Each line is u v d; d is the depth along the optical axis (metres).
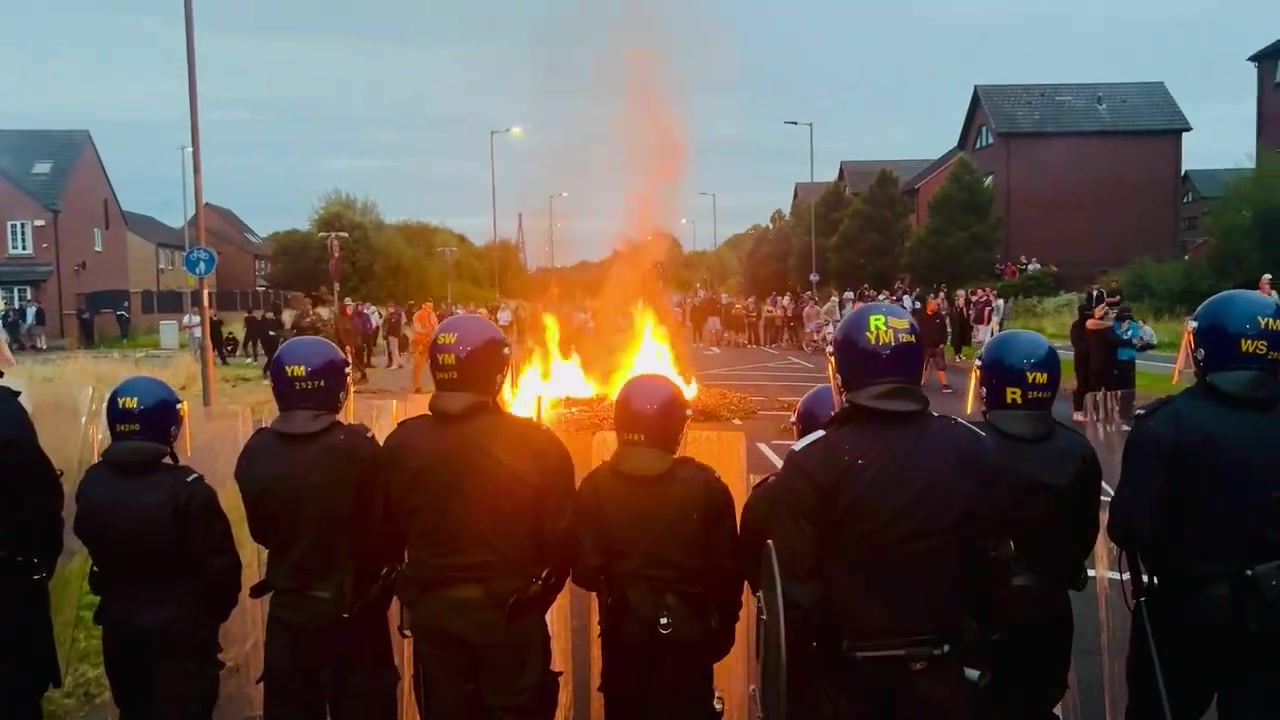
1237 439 3.44
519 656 3.52
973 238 46.25
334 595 3.83
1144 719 3.77
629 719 3.70
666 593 3.56
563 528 3.62
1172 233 49.94
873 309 3.22
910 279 47.31
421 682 3.60
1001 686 3.67
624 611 3.59
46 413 5.74
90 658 5.61
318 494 3.80
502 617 3.50
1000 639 3.62
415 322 23.16
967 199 46.62
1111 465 7.30
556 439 3.69
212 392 19.88
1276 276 33.12
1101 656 5.07
